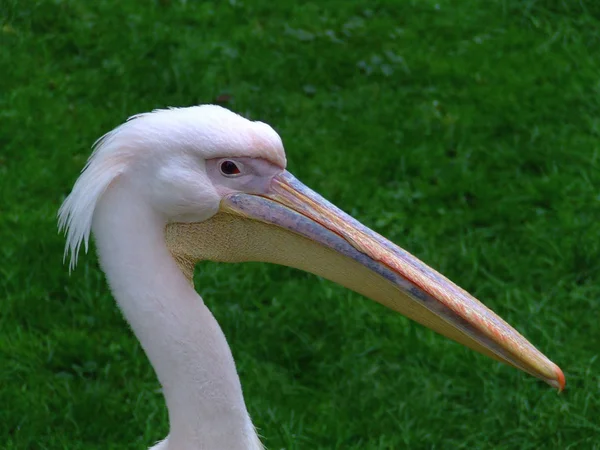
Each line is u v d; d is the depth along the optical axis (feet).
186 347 16.87
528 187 36.60
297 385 28.86
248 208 17.42
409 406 27.96
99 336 30.04
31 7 45.34
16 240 32.94
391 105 41.22
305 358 29.81
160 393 27.89
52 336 29.94
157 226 17.01
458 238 34.47
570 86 42.52
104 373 28.71
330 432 27.14
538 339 30.19
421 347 29.91
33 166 36.50
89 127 38.88
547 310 31.24
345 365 29.40
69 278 31.60
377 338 30.37
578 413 27.63
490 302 31.89
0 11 45.03
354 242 17.51
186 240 17.48
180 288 17.01
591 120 40.47
